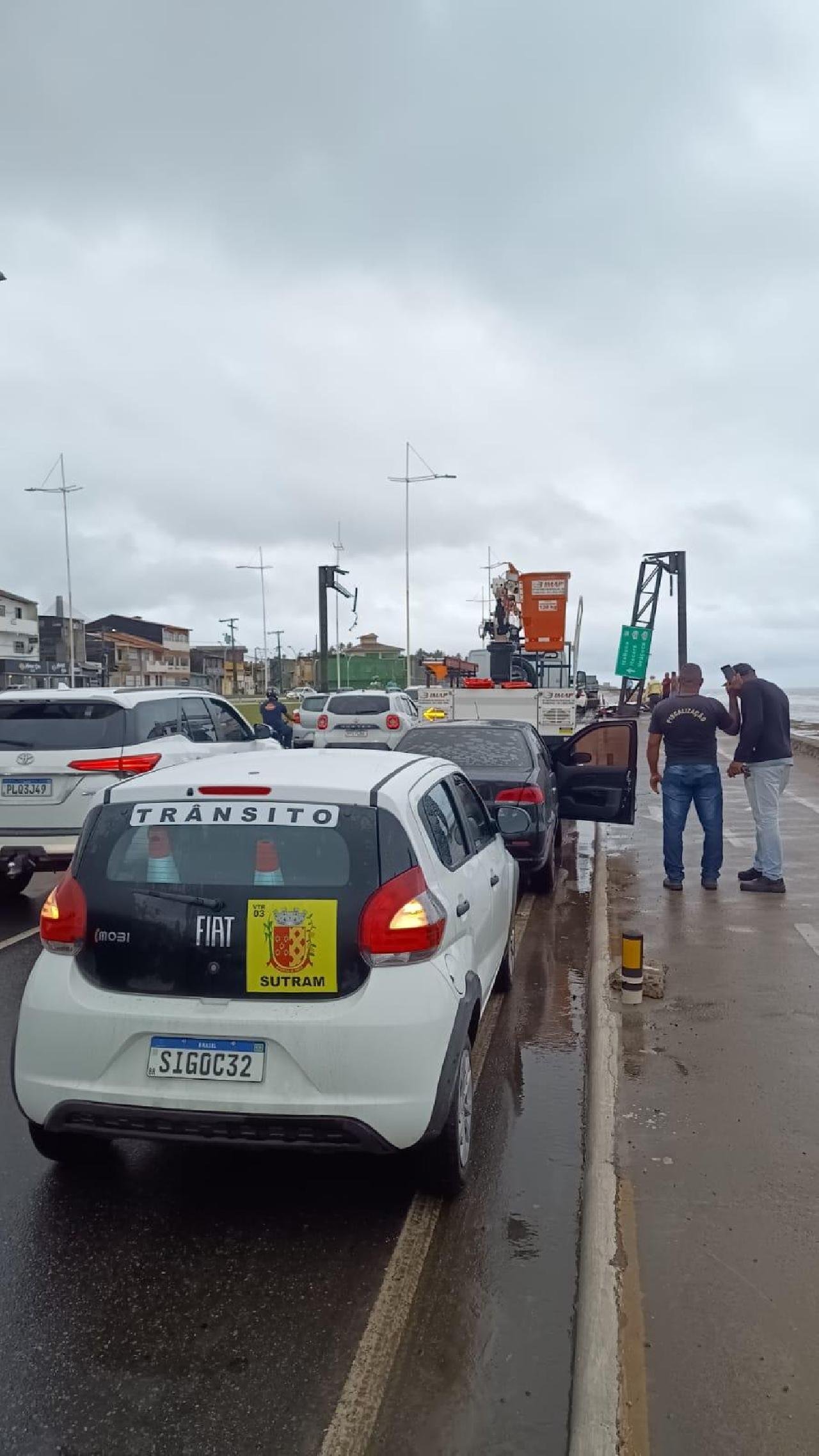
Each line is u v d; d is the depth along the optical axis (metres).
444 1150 3.86
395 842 3.77
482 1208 3.95
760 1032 5.54
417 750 9.48
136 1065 3.64
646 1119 4.46
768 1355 2.93
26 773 8.18
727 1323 3.07
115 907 3.76
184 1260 3.59
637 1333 3.03
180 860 3.77
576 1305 3.30
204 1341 3.14
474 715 16.23
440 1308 3.30
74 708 8.45
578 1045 5.78
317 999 3.59
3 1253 3.62
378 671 43.84
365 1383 2.95
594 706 35.59
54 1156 4.17
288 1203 4.00
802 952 7.11
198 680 96.12
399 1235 3.75
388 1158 4.39
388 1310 3.29
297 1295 3.38
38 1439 2.74
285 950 3.61
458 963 4.06
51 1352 3.09
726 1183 3.91
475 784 8.97
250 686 101.75
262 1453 2.69
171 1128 3.60
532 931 8.47
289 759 4.52
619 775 9.95
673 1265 3.37
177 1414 2.83
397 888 3.67
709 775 9.11
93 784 8.20
